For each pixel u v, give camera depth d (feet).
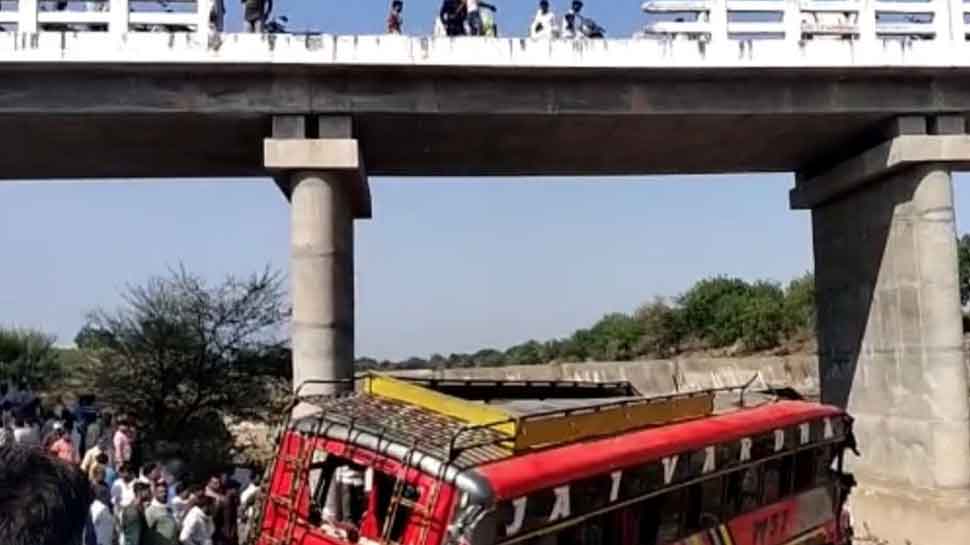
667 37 58.54
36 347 129.18
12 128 57.62
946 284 62.28
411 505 32.04
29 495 7.72
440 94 57.62
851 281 72.95
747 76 60.18
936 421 61.62
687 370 137.49
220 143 62.85
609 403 40.04
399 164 72.95
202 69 54.54
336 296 56.44
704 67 57.88
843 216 74.23
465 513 30.45
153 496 46.96
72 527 7.86
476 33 60.39
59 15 52.90
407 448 32.63
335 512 34.68
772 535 47.01
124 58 52.75
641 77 59.41
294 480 35.65
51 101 54.19
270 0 57.00
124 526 44.70
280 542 35.53
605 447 36.50
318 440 35.35
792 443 49.01
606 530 35.78
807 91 61.52
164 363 101.09
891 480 66.95
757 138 67.77
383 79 57.06
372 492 33.55
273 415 104.01
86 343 103.50
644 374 136.36
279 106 56.03
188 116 55.98
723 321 172.86
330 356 55.88
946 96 62.59
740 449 43.98
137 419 99.71
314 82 56.39
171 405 101.50
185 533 46.57
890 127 63.87
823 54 59.06
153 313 102.06
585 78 59.11
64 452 54.13
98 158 66.80
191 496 49.19
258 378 104.27
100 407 95.76
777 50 58.59
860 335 71.61
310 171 56.34
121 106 54.70
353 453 34.17
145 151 64.80
